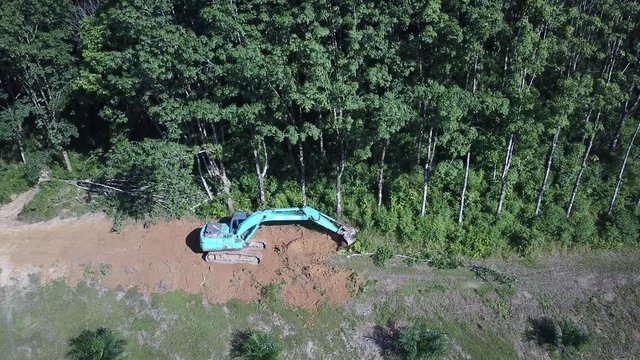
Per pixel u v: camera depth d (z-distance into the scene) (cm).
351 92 2861
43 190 3841
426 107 2992
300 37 2980
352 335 2894
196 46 2875
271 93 2998
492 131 3331
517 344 2833
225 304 3052
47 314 3045
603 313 2955
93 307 3067
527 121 2944
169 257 3297
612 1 3147
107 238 3459
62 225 3578
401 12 2864
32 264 3300
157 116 3262
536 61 2875
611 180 3500
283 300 3047
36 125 4112
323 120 3225
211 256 3212
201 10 2892
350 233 3284
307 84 2833
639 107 3741
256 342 2755
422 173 3538
